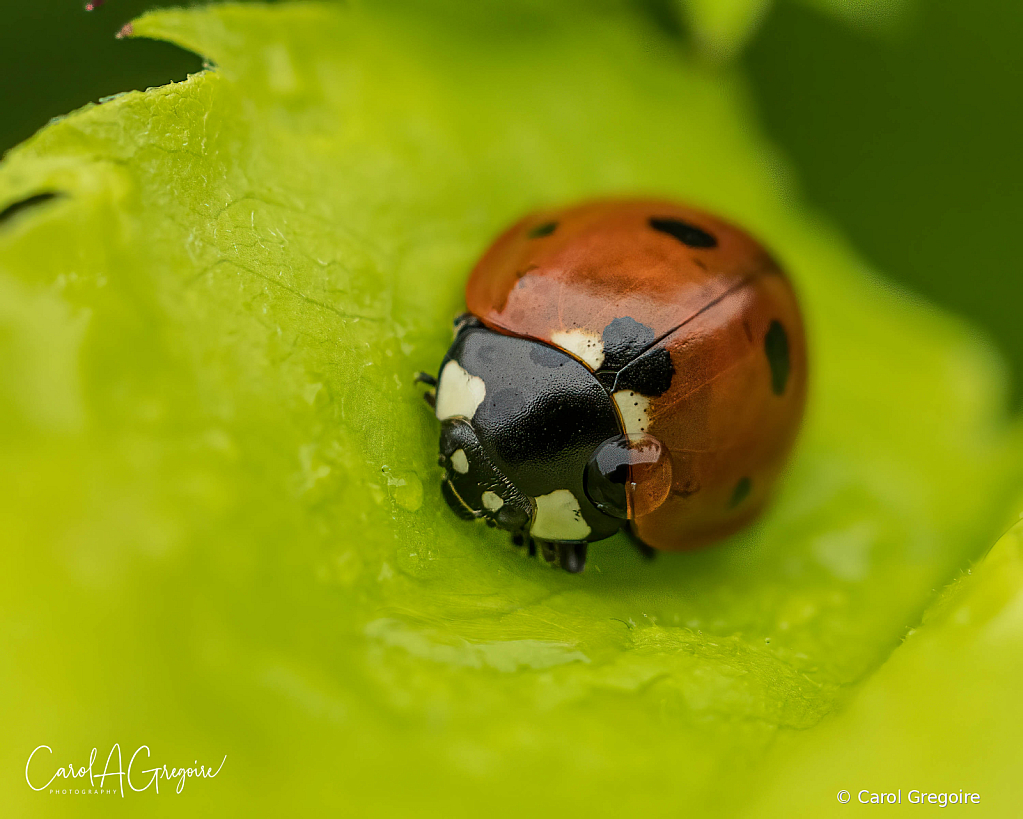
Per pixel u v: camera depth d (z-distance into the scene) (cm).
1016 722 5
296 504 5
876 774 5
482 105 6
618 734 5
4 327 5
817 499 5
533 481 5
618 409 5
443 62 6
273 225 5
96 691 5
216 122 5
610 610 5
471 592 5
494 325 5
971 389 6
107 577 5
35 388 5
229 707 5
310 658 5
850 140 6
